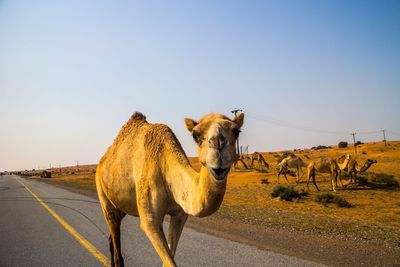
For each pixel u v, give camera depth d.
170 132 5.23
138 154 5.21
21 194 28.61
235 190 26.86
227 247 8.77
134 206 5.48
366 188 24.20
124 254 8.44
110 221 6.32
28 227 12.67
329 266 7.06
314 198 20.17
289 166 29.73
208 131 3.65
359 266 7.07
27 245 9.79
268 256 7.87
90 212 16.23
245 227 11.60
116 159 5.68
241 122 3.96
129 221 13.59
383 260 7.52
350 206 17.80
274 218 13.62
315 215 14.72
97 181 6.50
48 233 11.40
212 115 3.94
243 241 9.43
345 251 8.30
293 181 30.88
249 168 48.81
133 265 7.53
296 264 7.23
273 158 77.62
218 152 3.47
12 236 11.13
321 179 30.84
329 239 9.69
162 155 4.92
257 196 22.75
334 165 23.84
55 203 20.67
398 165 38.38
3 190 35.38
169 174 4.73
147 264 7.60
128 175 5.37
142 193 4.85
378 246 8.85
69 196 25.59
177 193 4.59
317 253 8.12
